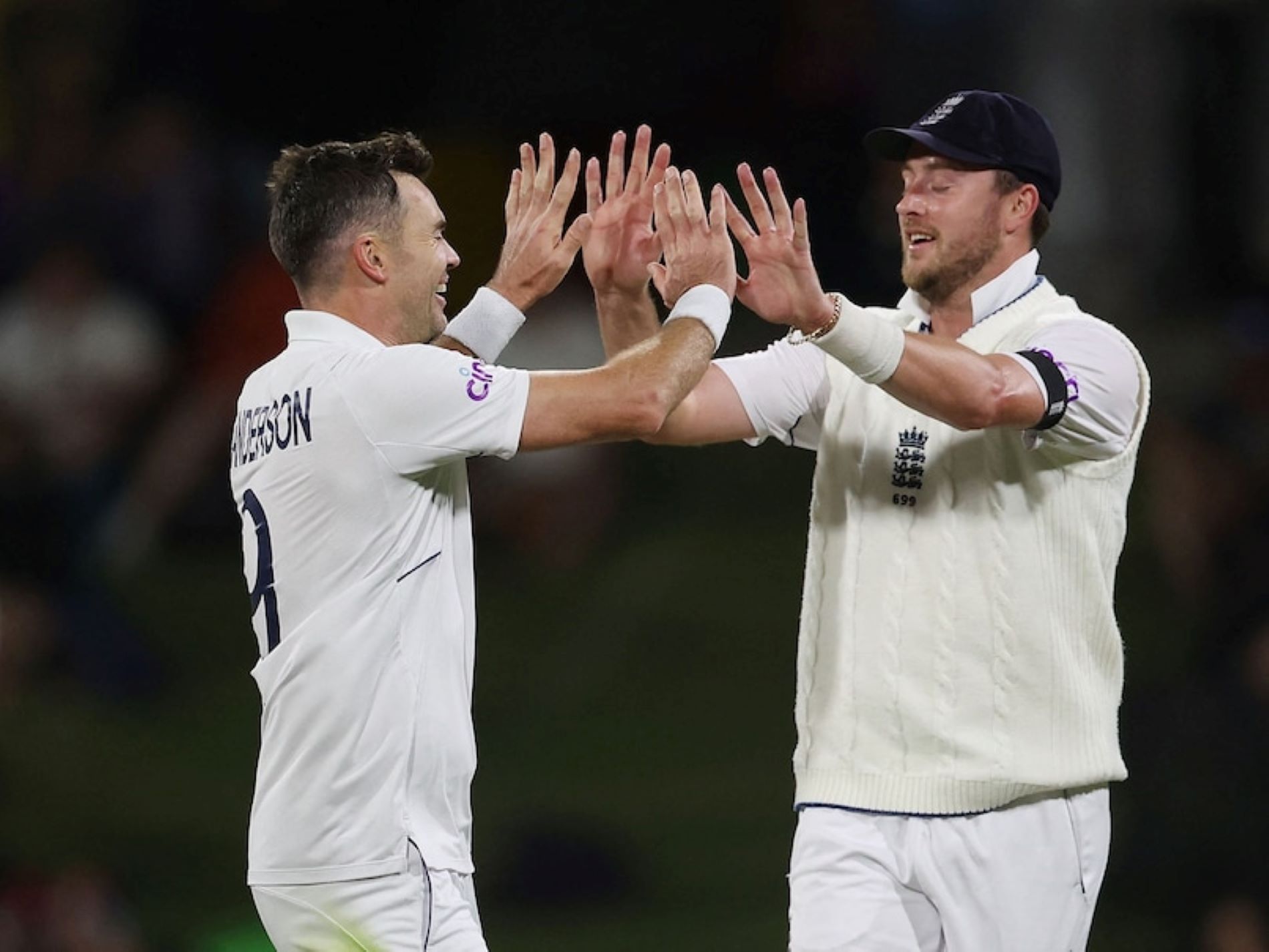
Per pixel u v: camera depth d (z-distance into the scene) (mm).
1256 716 27969
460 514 15625
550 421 15008
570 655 35531
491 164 41844
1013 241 16375
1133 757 28391
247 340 39250
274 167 15938
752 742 33062
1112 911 28344
